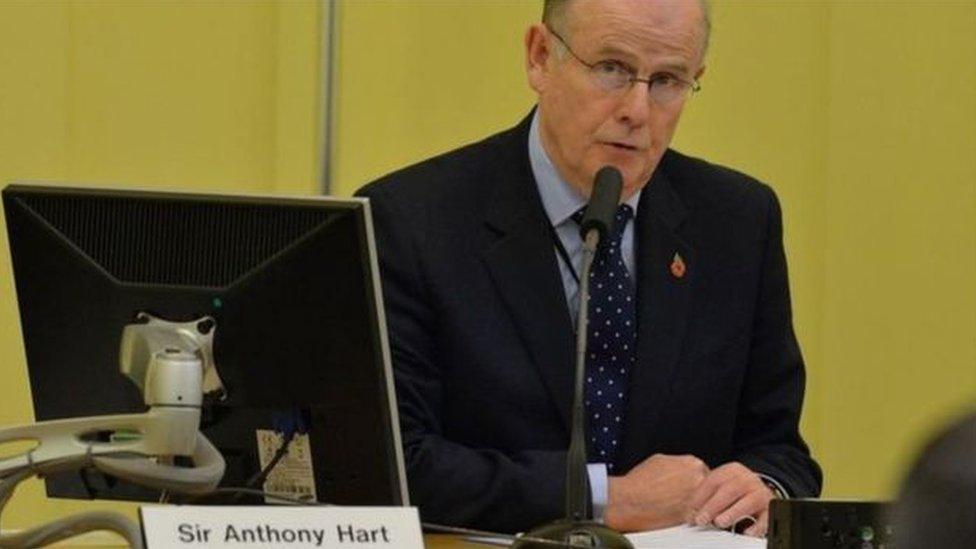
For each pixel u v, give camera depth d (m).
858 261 10.06
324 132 8.96
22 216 4.44
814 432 10.05
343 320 4.38
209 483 4.09
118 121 8.74
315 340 4.40
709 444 6.49
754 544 5.26
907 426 10.12
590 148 6.16
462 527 5.92
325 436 4.54
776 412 6.72
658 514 5.84
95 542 6.14
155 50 8.79
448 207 6.39
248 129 8.92
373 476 4.53
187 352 4.20
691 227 6.59
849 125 10.02
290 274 4.35
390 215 6.36
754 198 6.82
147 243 4.38
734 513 5.72
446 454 5.97
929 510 1.25
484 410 6.18
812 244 10.02
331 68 8.96
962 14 10.11
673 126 6.25
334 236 4.32
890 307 10.09
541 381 6.18
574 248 6.32
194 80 8.85
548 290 6.25
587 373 6.23
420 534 3.69
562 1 6.23
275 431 4.56
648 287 6.37
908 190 10.09
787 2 9.95
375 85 9.09
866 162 10.04
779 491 6.39
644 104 6.09
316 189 8.96
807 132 9.98
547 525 4.37
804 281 10.02
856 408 10.09
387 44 9.11
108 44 8.73
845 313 10.06
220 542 3.51
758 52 9.93
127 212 4.39
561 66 6.22
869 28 10.02
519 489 5.84
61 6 8.68
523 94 9.31
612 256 6.33
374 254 4.36
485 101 9.26
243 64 8.91
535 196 6.37
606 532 4.26
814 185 10.01
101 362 4.45
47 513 8.59
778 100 9.95
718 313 6.54
